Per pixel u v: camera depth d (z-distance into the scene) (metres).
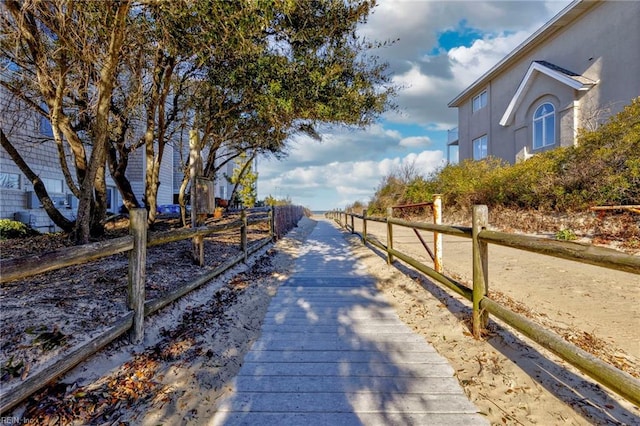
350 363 2.46
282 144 9.31
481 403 1.96
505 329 2.85
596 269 5.00
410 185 16.52
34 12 3.59
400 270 5.20
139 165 14.65
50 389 1.86
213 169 10.27
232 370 2.35
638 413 1.83
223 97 6.09
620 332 2.81
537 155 9.68
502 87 14.62
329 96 5.32
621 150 6.68
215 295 3.83
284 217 11.77
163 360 2.36
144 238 2.59
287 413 1.90
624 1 9.40
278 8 3.90
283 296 4.14
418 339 2.84
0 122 5.80
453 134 19.91
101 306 2.69
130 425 1.74
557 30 11.60
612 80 9.77
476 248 2.72
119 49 3.77
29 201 8.89
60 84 4.56
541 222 7.82
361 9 4.84
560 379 2.14
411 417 1.86
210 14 3.65
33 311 2.48
